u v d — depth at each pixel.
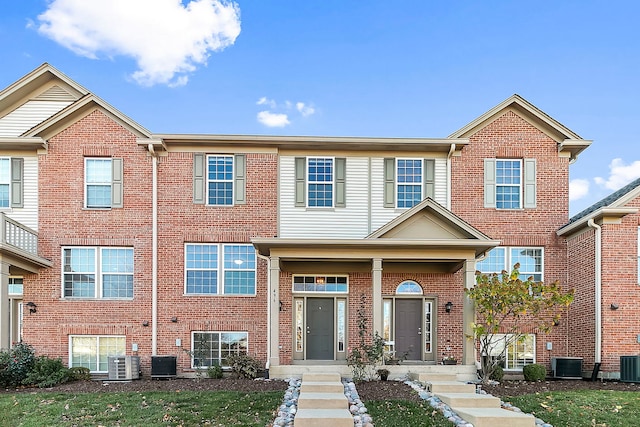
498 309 13.96
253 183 17.20
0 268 14.28
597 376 15.12
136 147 17.05
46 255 16.66
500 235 17.22
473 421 9.62
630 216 15.40
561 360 15.92
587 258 15.96
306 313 16.97
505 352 16.75
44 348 16.38
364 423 9.52
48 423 9.61
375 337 14.48
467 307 14.99
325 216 17.20
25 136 16.69
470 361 14.83
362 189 17.39
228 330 16.64
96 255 16.84
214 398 11.43
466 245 14.71
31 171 17.02
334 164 17.44
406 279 17.03
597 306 15.30
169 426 9.30
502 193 17.48
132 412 10.30
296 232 17.11
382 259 15.10
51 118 16.69
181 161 17.16
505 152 17.48
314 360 16.72
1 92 17.38
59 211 16.83
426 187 17.41
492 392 12.56
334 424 9.26
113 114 17.03
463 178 17.39
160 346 16.52
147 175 17.00
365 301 16.95
